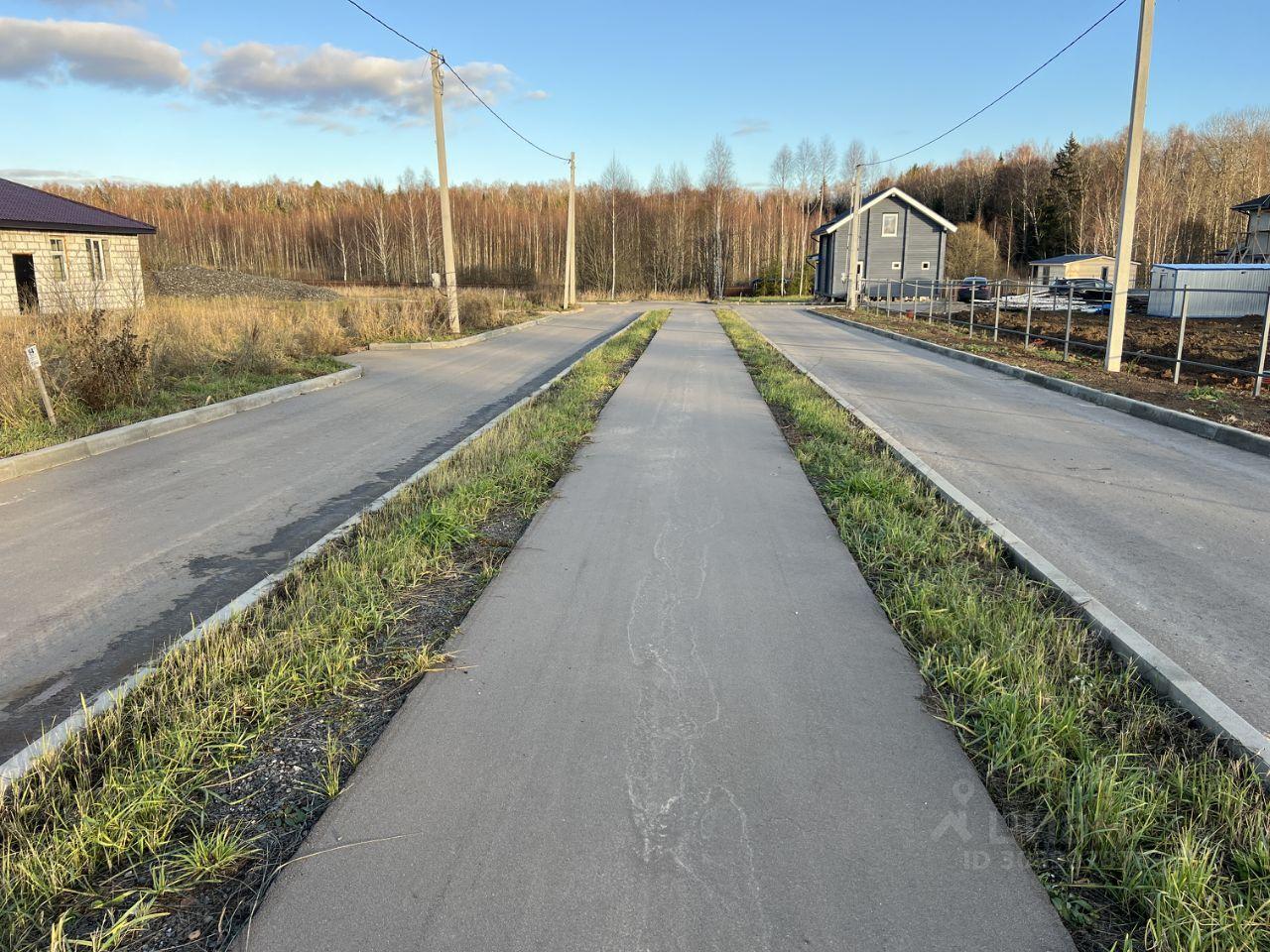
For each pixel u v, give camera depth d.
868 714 2.98
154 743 2.81
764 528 5.16
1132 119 12.20
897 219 45.38
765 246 79.44
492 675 3.27
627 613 3.85
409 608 3.96
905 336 20.66
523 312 30.36
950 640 3.54
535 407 9.83
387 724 2.94
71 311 11.41
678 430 8.41
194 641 3.60
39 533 5.39
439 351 17.38
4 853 2.31
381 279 75.38
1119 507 5.81
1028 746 2.70
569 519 5.33
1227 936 1.95
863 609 3.90
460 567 4.51
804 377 12.67
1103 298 33.88
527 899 2.09
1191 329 20.89
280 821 2.46
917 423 9.12
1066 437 8.35
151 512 5.84
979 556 4.69
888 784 2.57
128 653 3.74
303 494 6.34
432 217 78.69
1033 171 76.12
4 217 22.58
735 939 1.96
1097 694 3.14
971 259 58.38
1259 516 5.60
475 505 5.52
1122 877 2.16
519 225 80.94
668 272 71.31
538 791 2.53
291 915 2.04
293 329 16.48
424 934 1.98
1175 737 2.86
